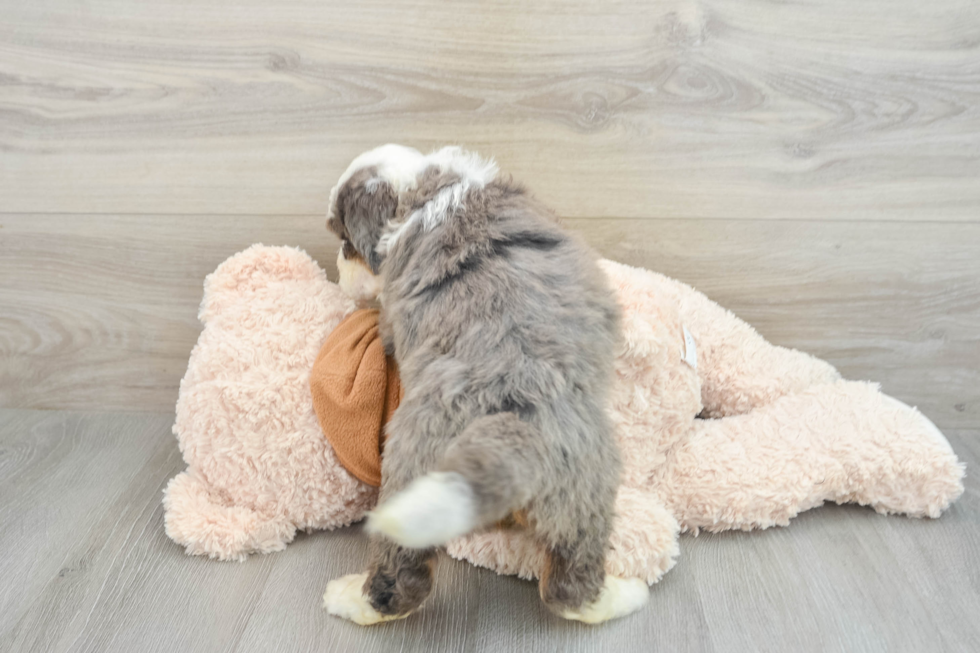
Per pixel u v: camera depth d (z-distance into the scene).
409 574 0.94
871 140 1.35
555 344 0.91
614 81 1.33
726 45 1.30
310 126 1.37
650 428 1.17
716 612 1.04
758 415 1.30
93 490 1.31
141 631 1.01
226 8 1.30
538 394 0.87
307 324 1.26
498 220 1.02
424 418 0.90
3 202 1.43
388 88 1.34
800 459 1.21
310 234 1.44
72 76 1.35
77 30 1.32
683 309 1.37
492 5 1.28
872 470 1.21
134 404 1.55
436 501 0.68
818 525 1.23
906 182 1.37
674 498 1.19
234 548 1.14
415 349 0.98
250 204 1.42
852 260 1.42
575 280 0.98
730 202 1.40
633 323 1.12
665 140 1.36
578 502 0.89
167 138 1.38
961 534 1.20
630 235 1.42
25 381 1.54
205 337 1.27
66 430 1.50
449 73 1.33
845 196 1.38
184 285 1.48
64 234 1.45
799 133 1.35
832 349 1.49
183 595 1.08
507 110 1.35
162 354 1.53
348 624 1.03
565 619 1.03
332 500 1.18
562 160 1.38
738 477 1.18
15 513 1.24
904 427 1.25
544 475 0.84
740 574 1.12
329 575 1.12
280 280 1.33
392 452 0.93
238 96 1.35
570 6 1.28
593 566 0.94
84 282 1.48
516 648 0.99
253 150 1.39
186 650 0.98
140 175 1.41
